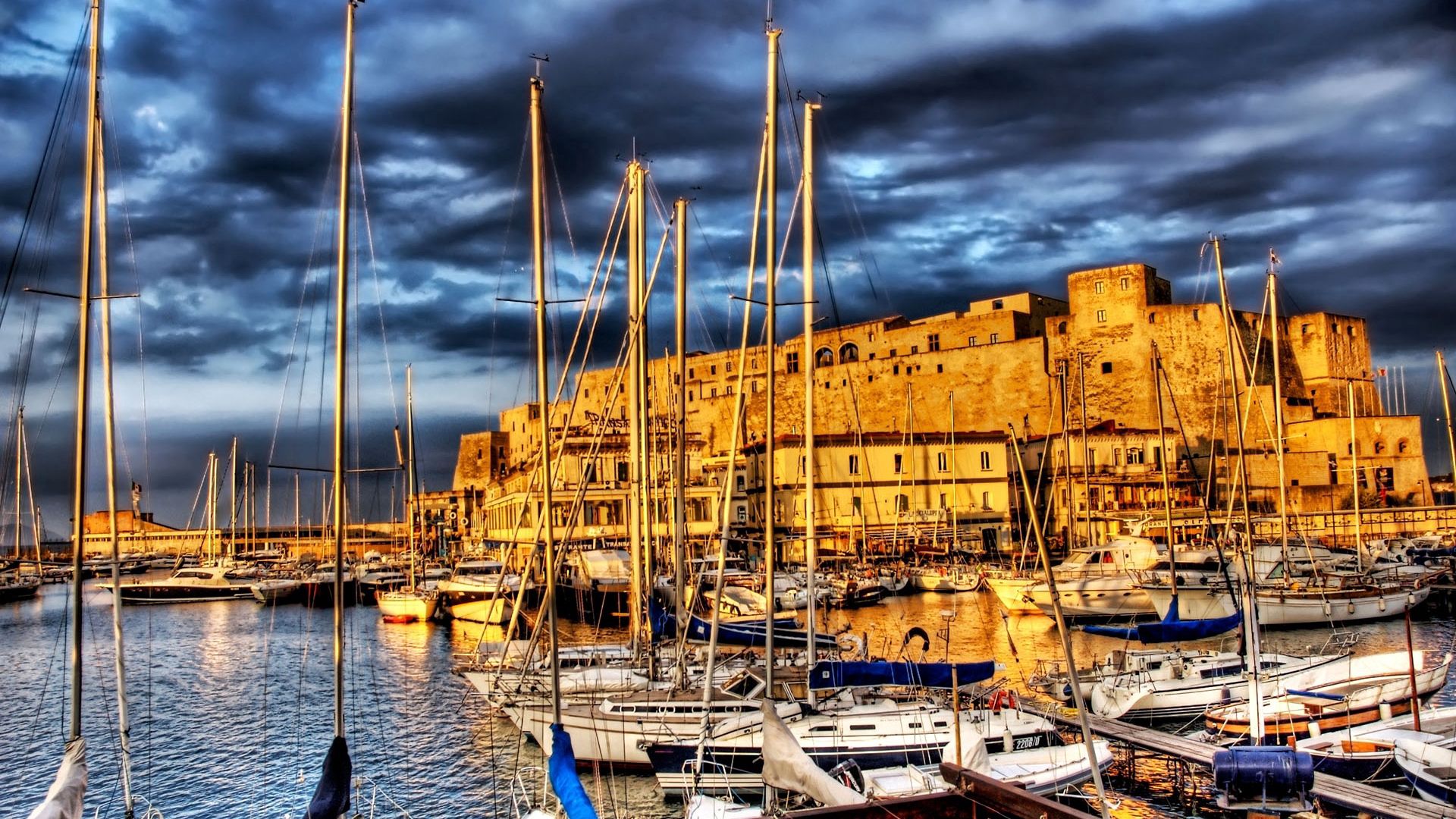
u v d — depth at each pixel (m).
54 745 38.16
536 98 24.75
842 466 94.06
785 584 69.50
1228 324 57.56
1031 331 126.62
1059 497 100.44
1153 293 119.44
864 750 28.02
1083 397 84.25
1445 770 25.92
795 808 26.08
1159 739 30.39
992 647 53.22
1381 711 32.31
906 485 94.19
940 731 28.58
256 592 89.00
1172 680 34.88
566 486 87.12
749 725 29.23
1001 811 20.83
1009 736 28.62
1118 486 97.62
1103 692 34.41
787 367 139.00
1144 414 114.06
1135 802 28.45
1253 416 110.25
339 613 20.88
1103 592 61.06
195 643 65.06
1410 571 70.69
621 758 31.23
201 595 97.12
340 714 20.50
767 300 28.41
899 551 89.50
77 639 22.48
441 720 39.75
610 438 91.31
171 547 158.62
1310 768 23.03
